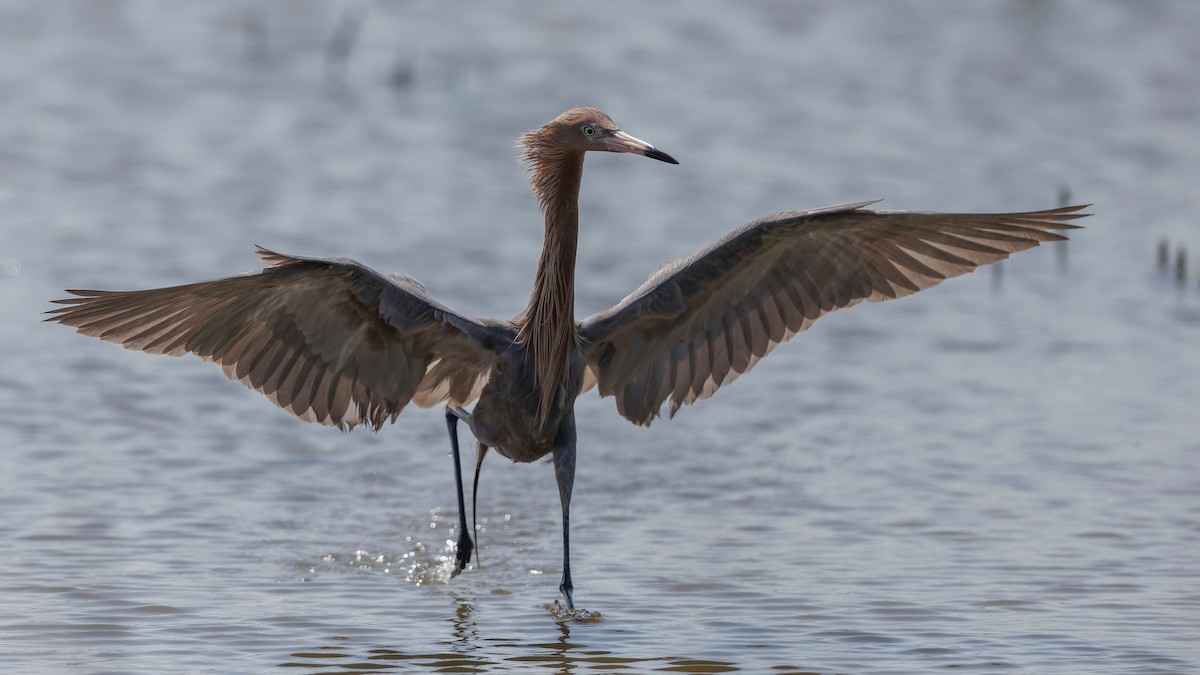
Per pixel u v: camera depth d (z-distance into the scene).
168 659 9.98
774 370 18.20
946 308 20.70
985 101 31.92
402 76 32.75
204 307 9.59
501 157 27.98
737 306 10.76
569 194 10.66
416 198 25.14
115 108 30.44
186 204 24.27
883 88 32.88
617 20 38.62
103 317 9.32
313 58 34.84
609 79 33.12
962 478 14.26
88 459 14.43
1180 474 14.17
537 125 29.95
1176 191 25.70
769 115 30.73
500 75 33.41
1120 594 11.35
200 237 22.34
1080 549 12.35
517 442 10.86
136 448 14.83
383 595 11.45
